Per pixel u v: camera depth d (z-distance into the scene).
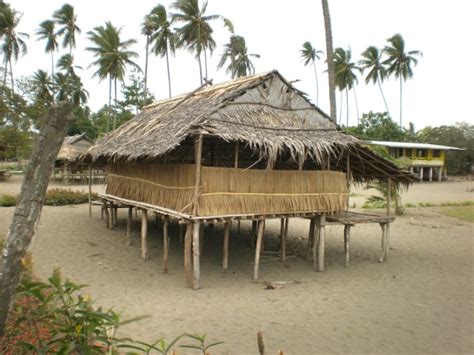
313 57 55.09
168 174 11.27
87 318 3.34
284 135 11.06
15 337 4.30
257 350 6.47
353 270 11.92
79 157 17.00
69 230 15.46
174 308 8.32
